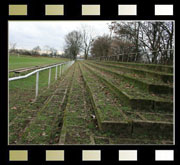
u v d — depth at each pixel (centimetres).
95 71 1055
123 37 1408
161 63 716
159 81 426
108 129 260
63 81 809
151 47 1041
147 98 329
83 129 270
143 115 294
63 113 360
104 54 2775
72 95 502
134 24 1127
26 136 253
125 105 352
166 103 318
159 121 264
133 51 1288
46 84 711
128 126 259
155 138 256
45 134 261
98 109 315
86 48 6141
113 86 475
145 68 644
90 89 499
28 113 358
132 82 489
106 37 2848
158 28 924
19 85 629
